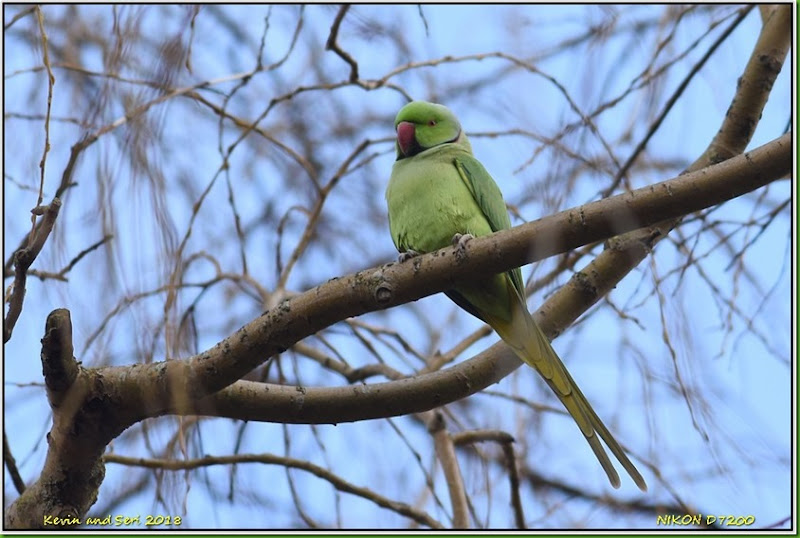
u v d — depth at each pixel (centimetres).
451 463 974
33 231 625
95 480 688
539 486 1062
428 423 1010
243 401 687
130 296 711
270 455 893
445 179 919
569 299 827
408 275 656
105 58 807
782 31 820
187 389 657
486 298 824
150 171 692
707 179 604
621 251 814
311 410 702
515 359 803
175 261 697
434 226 912
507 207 998
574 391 786
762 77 823
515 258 644
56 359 616
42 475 677
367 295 650
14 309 624
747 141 845
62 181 725
